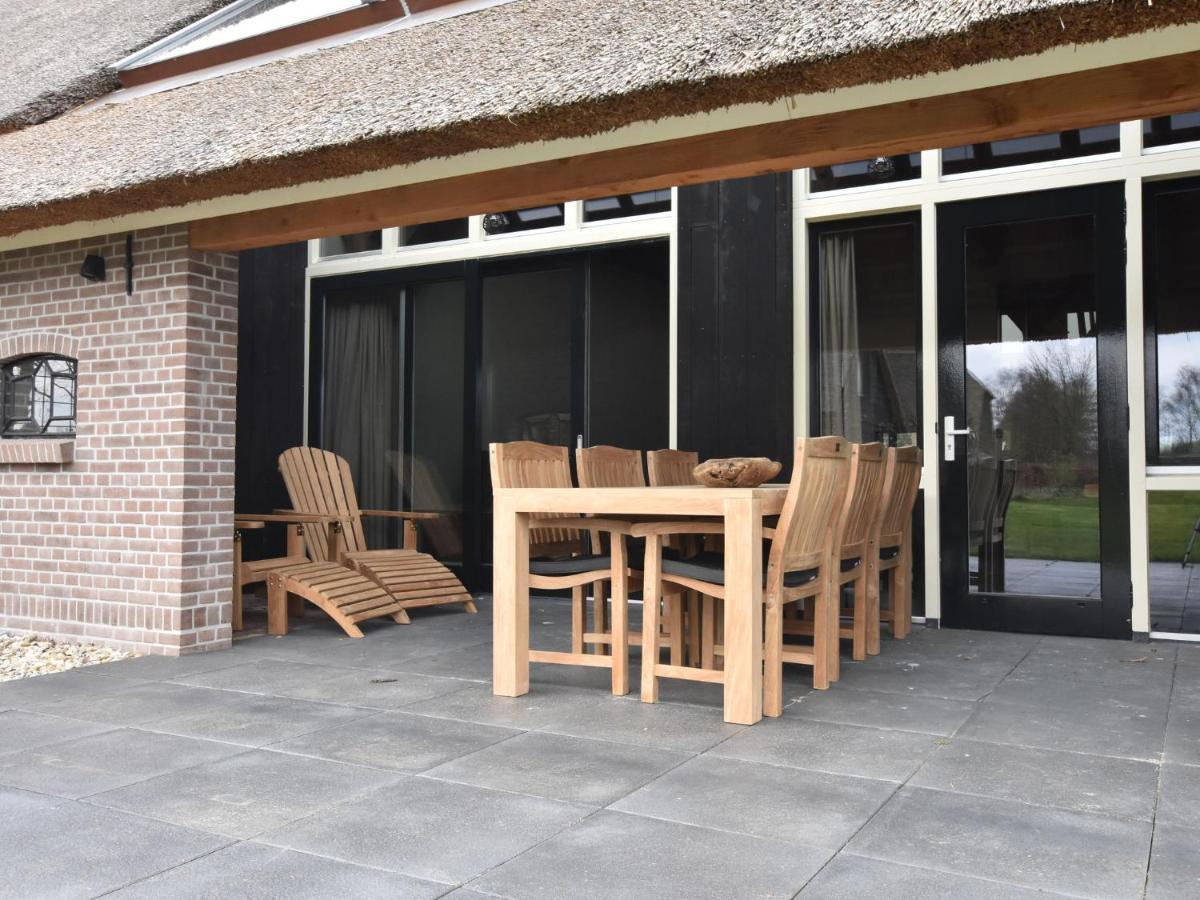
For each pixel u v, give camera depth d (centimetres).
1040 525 477
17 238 477
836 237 534
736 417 544
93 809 234
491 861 203
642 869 198
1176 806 236
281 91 461
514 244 618
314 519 527
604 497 335
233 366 465
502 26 440
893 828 221
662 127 340
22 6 850
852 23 280
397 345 675
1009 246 487
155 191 405
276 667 407
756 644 314
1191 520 449
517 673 351
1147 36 268
